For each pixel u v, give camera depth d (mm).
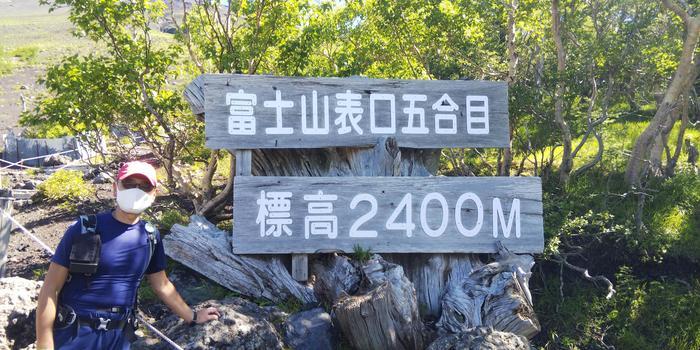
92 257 3260
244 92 6379
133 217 3471
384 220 6281
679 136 11203
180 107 8328
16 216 10062
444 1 9852
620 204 10039
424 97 6641
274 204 6191
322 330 5625
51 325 3225
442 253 6457
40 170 13367
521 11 9922
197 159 9172
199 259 6266
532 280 8555
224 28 8094
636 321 8062
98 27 7961
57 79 7789
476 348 5160
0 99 27375
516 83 10133
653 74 11461
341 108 6504
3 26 56281
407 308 5527
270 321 5641
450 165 11766
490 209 6426
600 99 12133
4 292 5379
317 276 6238
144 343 4867
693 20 9523
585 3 11109
